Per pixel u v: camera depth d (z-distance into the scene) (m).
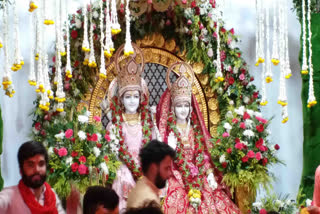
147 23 6.86
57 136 5.94
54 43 6.52
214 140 6.78
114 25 5.57
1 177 6.05
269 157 6.67
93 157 5.96
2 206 3.92
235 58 7.09
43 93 5.50
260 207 6.44
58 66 5.73
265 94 6.98
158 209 2.84
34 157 4.01
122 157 6.45
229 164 6.59
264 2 7.44
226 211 6.62
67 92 6.48
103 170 6.02
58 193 5.75
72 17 6.54
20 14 6.48
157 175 4.09
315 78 7.14
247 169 6.54
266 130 6.65
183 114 6.77
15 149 6.44
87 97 6.64
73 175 5.88
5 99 6.42
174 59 7.04
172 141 6.69
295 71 7.50
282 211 6.39
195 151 6.77
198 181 6.64
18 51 5.24
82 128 6.10
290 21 7.51
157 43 6.96
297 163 7.48
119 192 6.33
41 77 5.37
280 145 7.43
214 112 7.10
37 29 5.35
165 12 6.88
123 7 6.53
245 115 6.66
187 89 6.79
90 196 3.64
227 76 7.07
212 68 7.03
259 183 6.52
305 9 7.23
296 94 7.51
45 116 6.19
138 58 6.75
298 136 7.49
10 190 4.01
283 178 7.43
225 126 6.66
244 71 7.08
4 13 5.38
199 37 6.96
